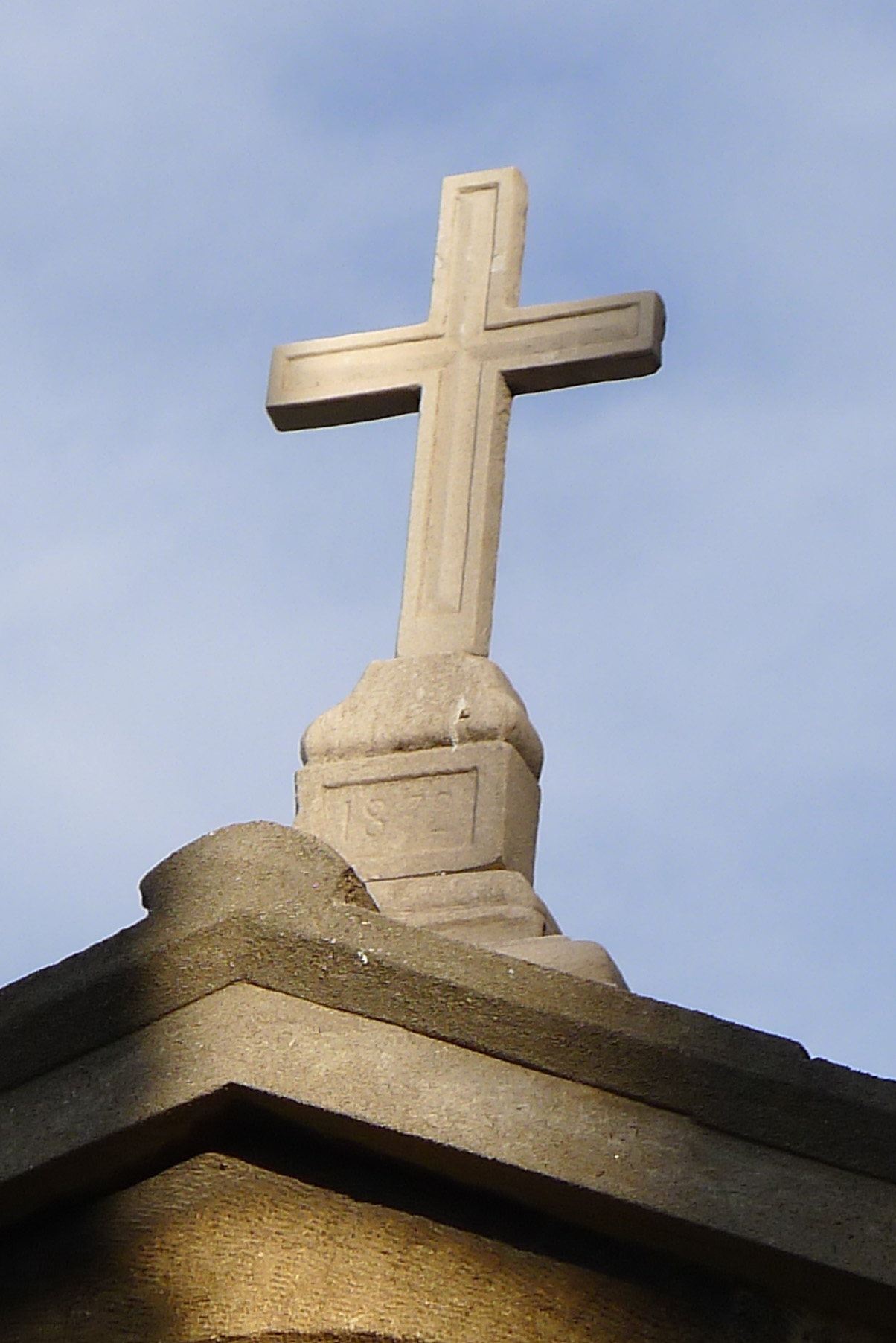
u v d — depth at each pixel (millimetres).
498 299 11992
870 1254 7910
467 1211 8258
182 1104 8133
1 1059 8312
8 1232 8422
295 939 8234
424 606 11250
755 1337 8109
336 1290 8188
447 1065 8141
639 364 11695
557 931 10242
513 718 10602
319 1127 8203
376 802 10562
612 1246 8211
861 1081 8086
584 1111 8078
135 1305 8242
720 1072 8078
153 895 8422
